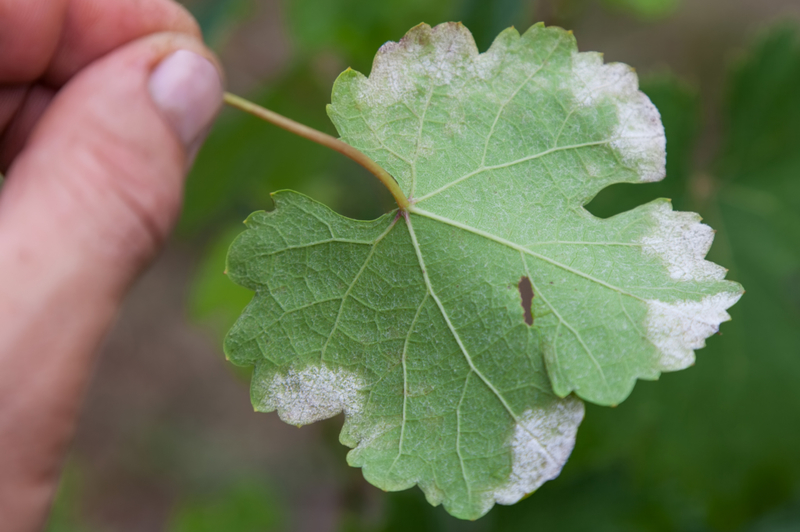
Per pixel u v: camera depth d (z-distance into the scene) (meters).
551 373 0.20
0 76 0.23
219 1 0.27
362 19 0.25
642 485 0.26
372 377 0.20
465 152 0.21
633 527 0.26
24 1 0.23
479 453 0.20
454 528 0.28
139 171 0.21
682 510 0.26
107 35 0.24
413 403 0.20
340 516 0.30
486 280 0.20
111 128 0.21
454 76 0.21
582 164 0.20
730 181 0.26
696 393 0.26
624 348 0.20
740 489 0.26
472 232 0.20
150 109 0.22
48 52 0.23
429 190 0.20
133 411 0.46
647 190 0.26
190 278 0.47
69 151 0.21
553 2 0.26
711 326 0.20
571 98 0.21
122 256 0.21
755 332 0.26
